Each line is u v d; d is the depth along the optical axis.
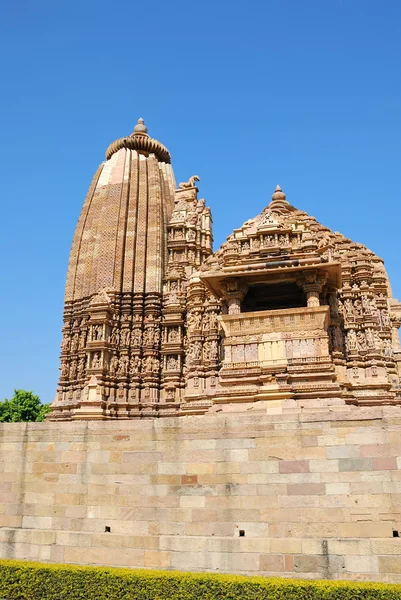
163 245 40.91
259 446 15.60
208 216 43.78
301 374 25.17
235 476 15.48
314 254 27.97
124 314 37.66
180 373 35.31
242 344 26.78
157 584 13.16
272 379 25.09
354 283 30.70
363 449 14.82
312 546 13.73
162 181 45.91
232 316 27.42
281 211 34.00
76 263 42.38
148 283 38.62
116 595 13.28
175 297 37.41
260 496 15.11
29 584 14.05
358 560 13.35
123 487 16.23
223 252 32.97
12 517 16.91
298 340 26.05
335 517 14.40
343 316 29.84
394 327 34.12
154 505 15.79
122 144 46.62
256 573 13.77
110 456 16.69
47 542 15.83
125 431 16.81
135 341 36.72
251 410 24.17
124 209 41.28
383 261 32.25
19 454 17.55
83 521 16.19
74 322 40.03
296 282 28.00
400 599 11.68
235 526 14.97
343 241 32.47
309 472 15.01
